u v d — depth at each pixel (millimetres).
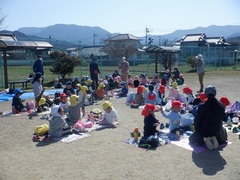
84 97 9469
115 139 6945
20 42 17438
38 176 4934
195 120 6285
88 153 6000
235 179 4672
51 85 19828
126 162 5473
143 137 6621
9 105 12188
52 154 5992
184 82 19938
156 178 4750
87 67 37719
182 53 32844
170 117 7090
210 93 6129
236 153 5863
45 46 21156
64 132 7270
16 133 7695
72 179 4781
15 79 24250
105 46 57281
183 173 4926
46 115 9461
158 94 11164
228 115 8477
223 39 57625
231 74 26266
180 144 6426
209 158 5613
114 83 16625
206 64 38094
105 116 8289
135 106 11016
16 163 5543
